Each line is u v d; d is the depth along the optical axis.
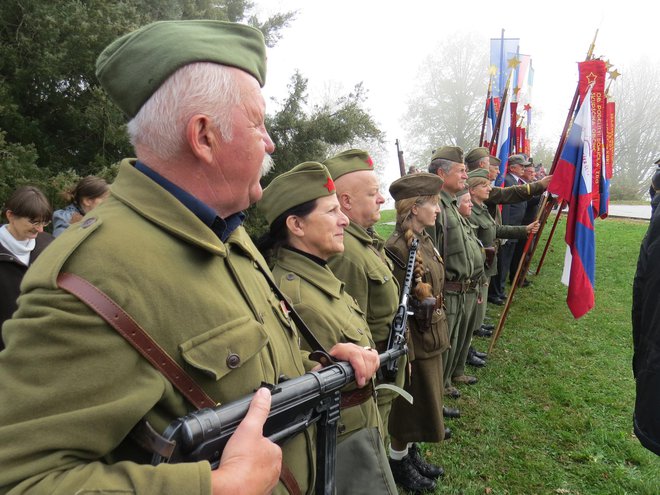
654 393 1.89
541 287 7.19
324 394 1.06
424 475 2.82
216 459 0.79
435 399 2.58
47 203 2.49
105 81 0.89
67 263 0.74
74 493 0.63
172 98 0.85
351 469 1.31
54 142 4.93
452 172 3.64
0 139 3.83
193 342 0.80
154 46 0.85
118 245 0.78
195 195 0.91
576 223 4.20
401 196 2.85
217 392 0.83
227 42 0.90
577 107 4.48
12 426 0.65
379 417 1.87
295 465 1.08
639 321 2.13
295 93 6.43
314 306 1.67
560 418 3.53
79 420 0.67
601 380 4.20
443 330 2.68
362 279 2.16
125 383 0.73
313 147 6.45
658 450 1.88
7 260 2.40
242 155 0.91
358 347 1.24
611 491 2.76
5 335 0.72
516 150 9.44
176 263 0.83
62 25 4.20
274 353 1.03
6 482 0.63
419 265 2.61
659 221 1.95
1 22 4.29
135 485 0.66
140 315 0.75
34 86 4.53
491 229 4.68
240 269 1.04
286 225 1.83
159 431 0.77
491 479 2.82
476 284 3.79
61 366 0.69
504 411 3.62
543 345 5.01
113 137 4.57
